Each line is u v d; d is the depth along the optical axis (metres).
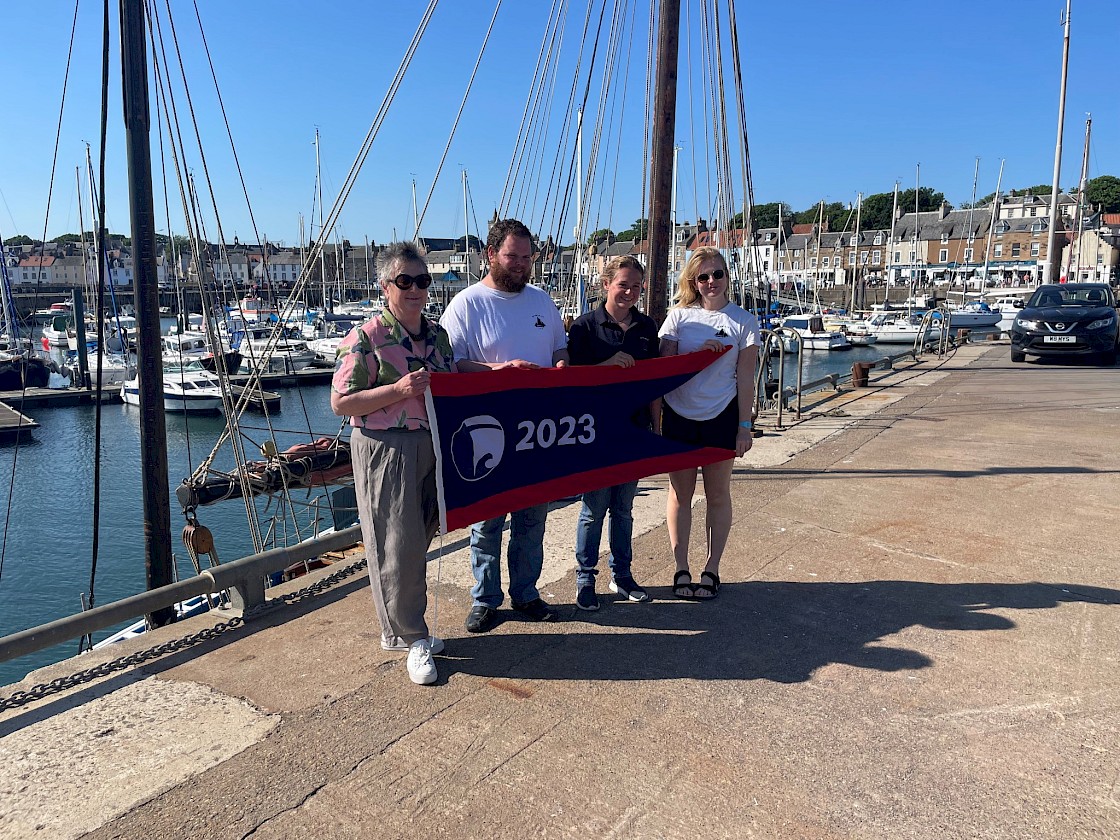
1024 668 3.28
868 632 3.65
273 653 3.48
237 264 101.62
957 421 9.30
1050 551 4.73
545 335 3.66
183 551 12.88
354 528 4.40
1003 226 84.50
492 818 2.37
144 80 4.80
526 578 3.77
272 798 2.46
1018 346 15.71
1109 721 2.88
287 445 20.64
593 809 2.41
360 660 3.41
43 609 11.56
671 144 6.13
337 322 48.47
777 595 4.11
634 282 3.75
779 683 3.18
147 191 4.80
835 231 112.25
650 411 4.17
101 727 2.87
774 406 10.47
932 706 2.99
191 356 31.42
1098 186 101.25
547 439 3.58
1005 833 2.29
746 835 2.30
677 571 4.08
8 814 2.38
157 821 2.35
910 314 48.47
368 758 2.68
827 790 2.50
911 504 5.77
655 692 3.11
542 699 3.06
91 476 19.06
